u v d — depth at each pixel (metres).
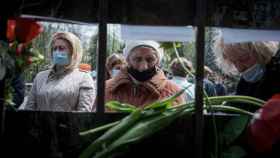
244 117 1.45
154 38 1.50
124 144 1.33
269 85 1.70
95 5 1.40
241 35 1.50
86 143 1.42
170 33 1.51
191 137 1.41
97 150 1.35
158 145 1.41
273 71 1.70
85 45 2.50
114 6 1.38
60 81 2.17
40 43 2.25
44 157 1.42
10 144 1.41
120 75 2.02
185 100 1.84
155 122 1.36
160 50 2.08
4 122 1.40
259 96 1.72
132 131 1.35
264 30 1.47
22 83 1.58
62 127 1.43
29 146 1.42
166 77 2.14
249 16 1.42
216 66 2.29
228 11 1.42
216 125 1.46
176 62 2.27
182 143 1.41
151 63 2.02
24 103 2.17
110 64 2.24
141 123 1.37
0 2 1.39
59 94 2.13
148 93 2.01
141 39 1.50
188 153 1.41
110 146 1.33
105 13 1.35
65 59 2.20
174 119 1.39
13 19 1.45
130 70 2.02
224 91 2.27
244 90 1.81
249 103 1.58
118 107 1.52
